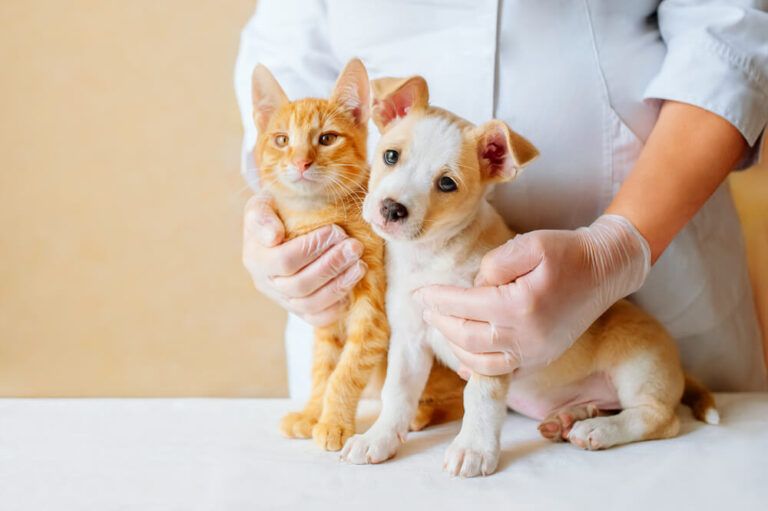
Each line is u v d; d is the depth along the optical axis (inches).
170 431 56.0
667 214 54.3
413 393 53.9
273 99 59.7
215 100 120.4
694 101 56.2
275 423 58.3
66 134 120.6
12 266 122.0
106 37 119.5
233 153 121.0
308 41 72.1
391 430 51.1
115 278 121.9
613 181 62.5
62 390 121.1
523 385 57.7
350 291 56.7
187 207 121.4
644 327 56.2
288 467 48.1
